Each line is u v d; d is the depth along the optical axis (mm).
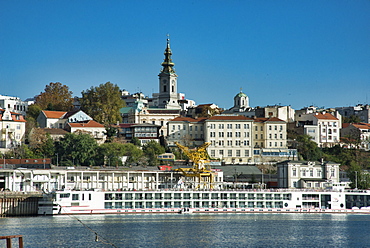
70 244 138250
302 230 166375
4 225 165000
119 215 193750
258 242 146375
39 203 189125
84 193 191250
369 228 171750
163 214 199625
